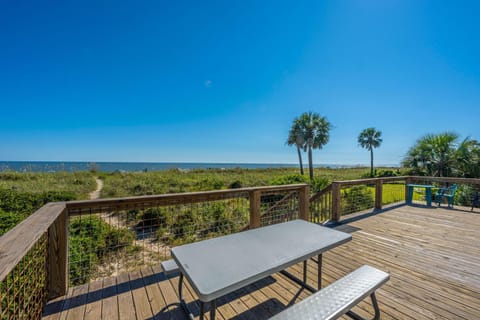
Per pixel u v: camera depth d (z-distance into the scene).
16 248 0.91
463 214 4.56
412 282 2.04
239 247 1.46
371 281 1.39
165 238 4.07
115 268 3.31
